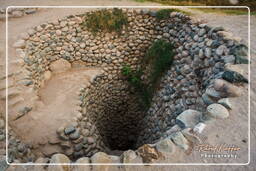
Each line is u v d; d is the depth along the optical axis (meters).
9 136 2.90
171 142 1.92
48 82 5.04
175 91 4.69
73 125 3.68
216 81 2.60
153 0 6.82
